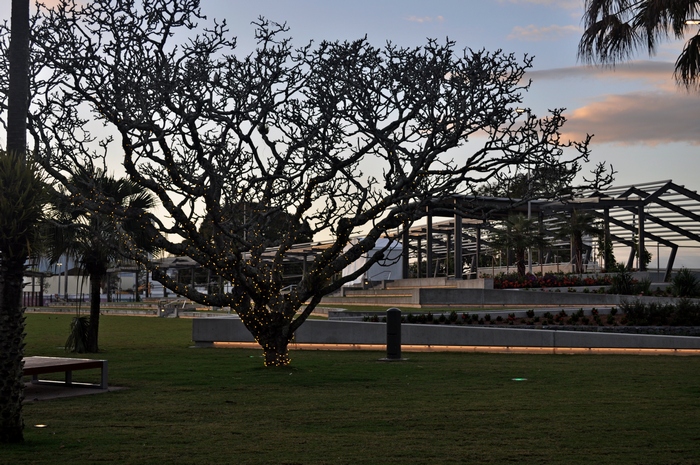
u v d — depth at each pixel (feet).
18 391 28.19
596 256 194.70
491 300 127.75
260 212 57.98
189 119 49.90
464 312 94.43
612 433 29.68
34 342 87.61
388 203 53.21
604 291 129.59
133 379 49.80
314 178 52.95
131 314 178.40
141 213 56.44
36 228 28.66
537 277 147.64
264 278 55.16
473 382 47.34
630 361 62.03
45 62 53.42
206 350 76.07
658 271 169.17
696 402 38.29
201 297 56.08
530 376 50.78
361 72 52.80
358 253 55.31
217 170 53.06
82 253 72.18
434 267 280.92
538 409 36.06
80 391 44.04
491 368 56.24
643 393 41.86
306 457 25.35
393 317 63.72
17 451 26.22
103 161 59.82
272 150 55.83
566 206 153.28
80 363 43.62
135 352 73.31
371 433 29.96
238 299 56.08
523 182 57.67
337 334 76.84
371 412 35.35
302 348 77.97
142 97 49.42
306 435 29.53
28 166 28.76
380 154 53.57
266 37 53.67
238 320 80.38
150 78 50.55
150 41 50.26
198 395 41.88
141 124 49.16
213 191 52.75
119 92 50.44
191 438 28.89
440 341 73.15
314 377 50.24
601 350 69.56
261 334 56.54
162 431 30.50
